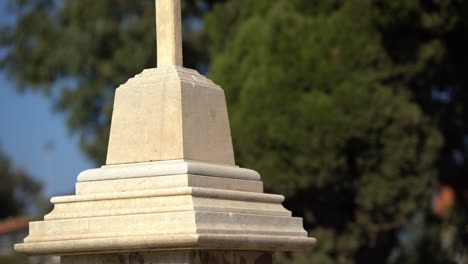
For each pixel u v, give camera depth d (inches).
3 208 1638.8
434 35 649.6
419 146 641.0
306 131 601.3
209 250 181.9
